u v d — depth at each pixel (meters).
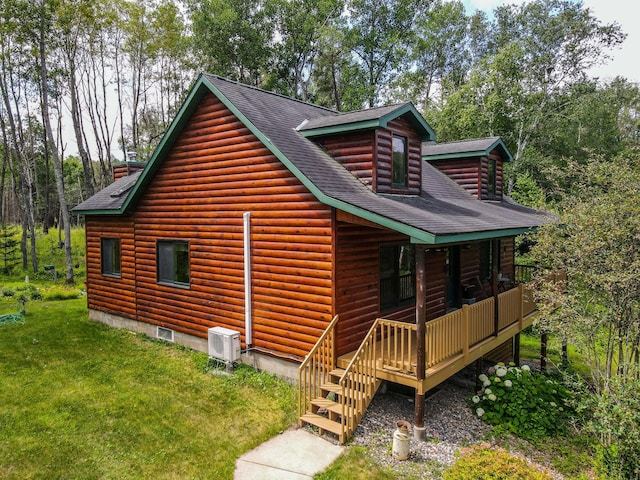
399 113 8.85
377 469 5.78
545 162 24.72
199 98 9.78
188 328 10.60
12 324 13.19
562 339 7.27
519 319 10.23
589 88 26.77
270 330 8.69
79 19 23.45
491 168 14.20
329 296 7.61
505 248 14.34
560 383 8.74
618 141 34.47
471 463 4.88
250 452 6.18
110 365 9.61
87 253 13.80
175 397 7.93
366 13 31.38
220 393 8.10
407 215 7.02
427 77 35.28
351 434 6.66
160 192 11.08
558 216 8.45
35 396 7.95
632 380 5.89
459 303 11.96
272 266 8.56
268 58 31.64
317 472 5.68
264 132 8.31
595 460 6.32
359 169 8.80
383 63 32.34
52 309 15.47
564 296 7.19
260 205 8.72
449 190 12.37
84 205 13.56
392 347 8.32
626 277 6.22
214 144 9.59
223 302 9.68
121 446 6.29
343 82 32.72
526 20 29.14
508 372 8.47
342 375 6.88
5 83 23.67
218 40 28.92
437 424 7.36
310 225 7.84
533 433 7.24
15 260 26.19
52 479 5.51
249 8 30.12
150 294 11.63
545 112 27.16
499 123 24.91
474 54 35.25
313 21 30.98
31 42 21.75
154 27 26.75
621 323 6.72
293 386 8.28
